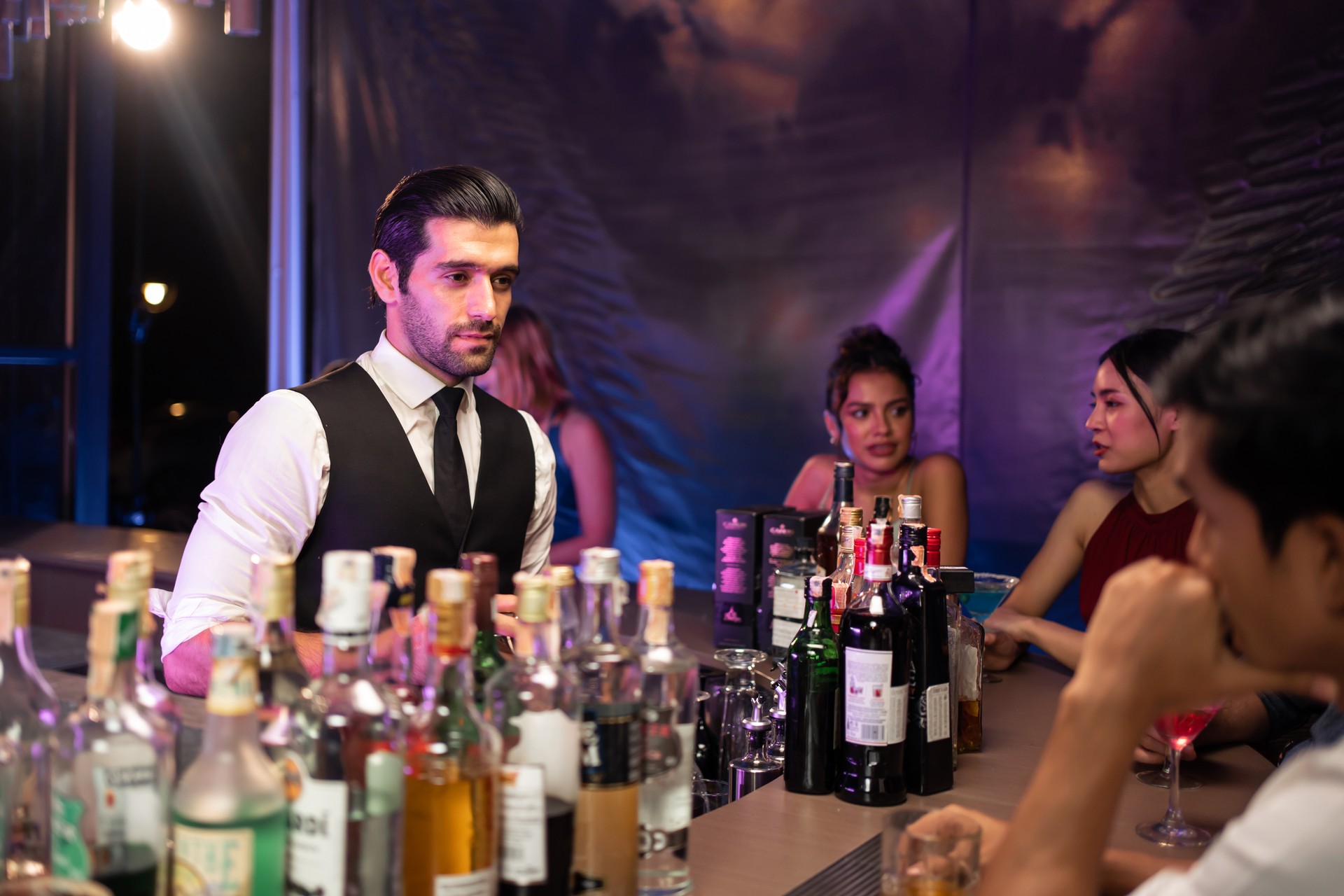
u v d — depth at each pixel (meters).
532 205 4.34
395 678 0.89
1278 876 0.75
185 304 5.91
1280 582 0.78
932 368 3.78
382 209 1.84
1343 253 3.22
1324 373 0.74
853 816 1.30
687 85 4.09
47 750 0.89
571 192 4.28
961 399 3.74
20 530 3.50
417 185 1.78
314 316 4.64
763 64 3.97
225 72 5.74
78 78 5.20
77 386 5.32
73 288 5.28
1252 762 1.58
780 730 1.60
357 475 1.78
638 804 0.96
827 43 3.88
